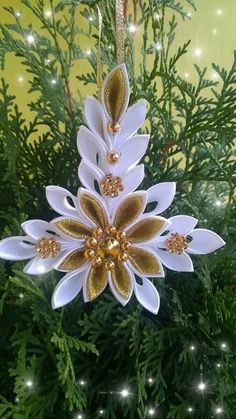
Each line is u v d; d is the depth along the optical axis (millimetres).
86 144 270
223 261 299
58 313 286
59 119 321
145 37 327
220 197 357
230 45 523
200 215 301
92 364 295
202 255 297
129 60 316
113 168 273
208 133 337
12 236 283
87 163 268
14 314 293
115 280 282
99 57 285
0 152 325
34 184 329
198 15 511
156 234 281
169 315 300
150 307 283
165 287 306
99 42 288
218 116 299
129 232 282
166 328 288
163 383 280
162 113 313
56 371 282
